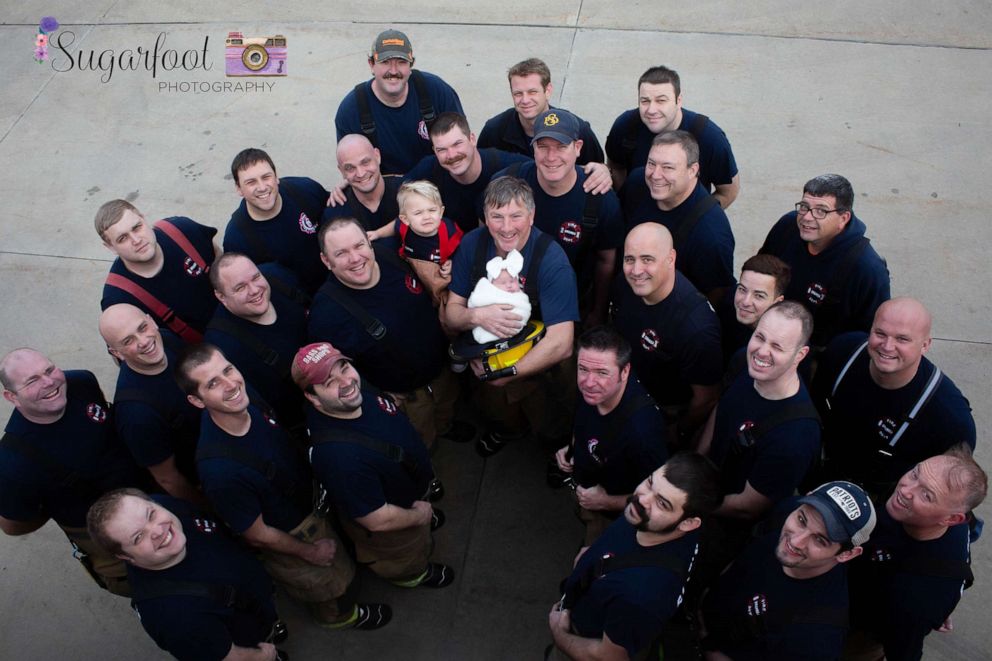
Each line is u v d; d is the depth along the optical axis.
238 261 3.45
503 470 4.42
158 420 3.38
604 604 2.68
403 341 3.66
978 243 5.32
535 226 3.78
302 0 7.98
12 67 7.63
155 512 2.74
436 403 4.16
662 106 4.20
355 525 3.45
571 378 3.90
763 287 3.26
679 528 2.58
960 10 6.97
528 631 3.79
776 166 5.93
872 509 2.42
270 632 3.27
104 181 6.48
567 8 7.50
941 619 2.65
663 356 3.42
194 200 6.25
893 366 2.99
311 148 6.55
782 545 2.53
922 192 5.65
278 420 3.60
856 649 3.04
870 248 3.60
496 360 3.46
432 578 3.94
